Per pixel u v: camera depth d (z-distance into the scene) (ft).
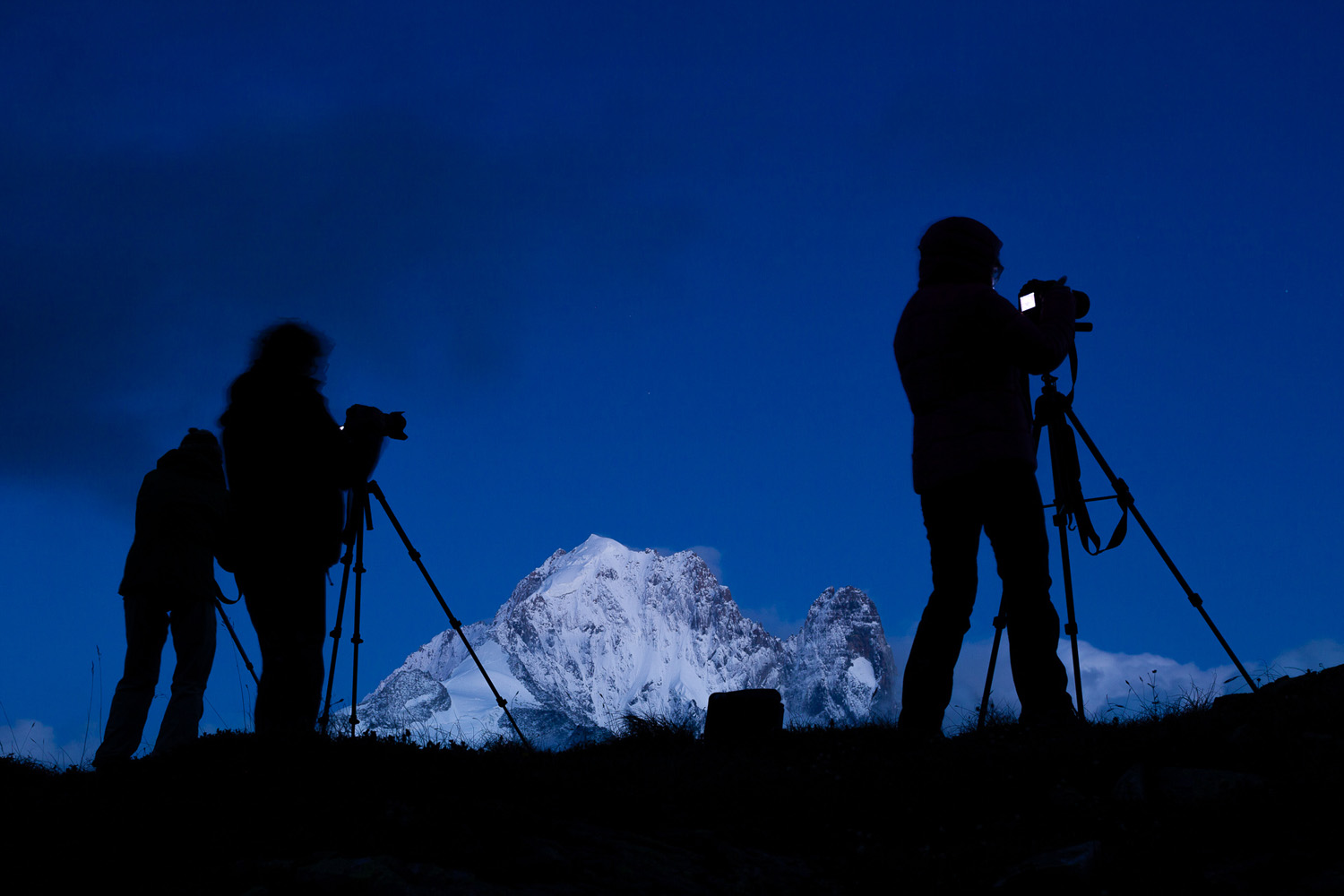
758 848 19.13
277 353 24.72
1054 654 26.63
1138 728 24.06
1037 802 20.85
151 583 24.52
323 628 23.77
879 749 26.58
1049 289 29.40
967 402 27.12
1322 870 15.84
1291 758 20.44
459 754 22.00
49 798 18.08
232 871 14.83
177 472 25.58
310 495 23.66
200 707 24.39
